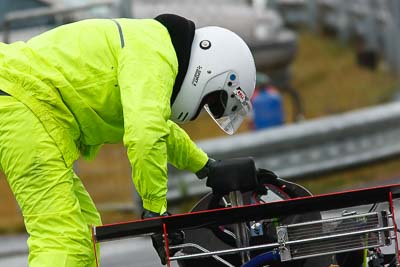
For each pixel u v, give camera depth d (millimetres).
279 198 13492
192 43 13227
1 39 32562
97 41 12828
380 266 12922
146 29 12797
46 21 33719
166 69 12539
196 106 13266
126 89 12273
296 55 42344
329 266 12953
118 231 11805
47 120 12617
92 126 12969
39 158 12484
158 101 12211
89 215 13656
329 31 47719
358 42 46344
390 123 29875
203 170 14102
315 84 41562
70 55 12789
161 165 12039
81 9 30047
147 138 11914
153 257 23078
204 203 13664
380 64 44000
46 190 12453
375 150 29641
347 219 12078
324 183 28797
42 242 12359
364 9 45531
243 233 12703
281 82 39656
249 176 12758
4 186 29875
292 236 12039
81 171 29906
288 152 28547
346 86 41406
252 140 28172
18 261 24562
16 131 12500
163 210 12227
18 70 12719
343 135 29172
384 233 12102
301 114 34875
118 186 29172
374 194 12008
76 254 12352
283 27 47000
